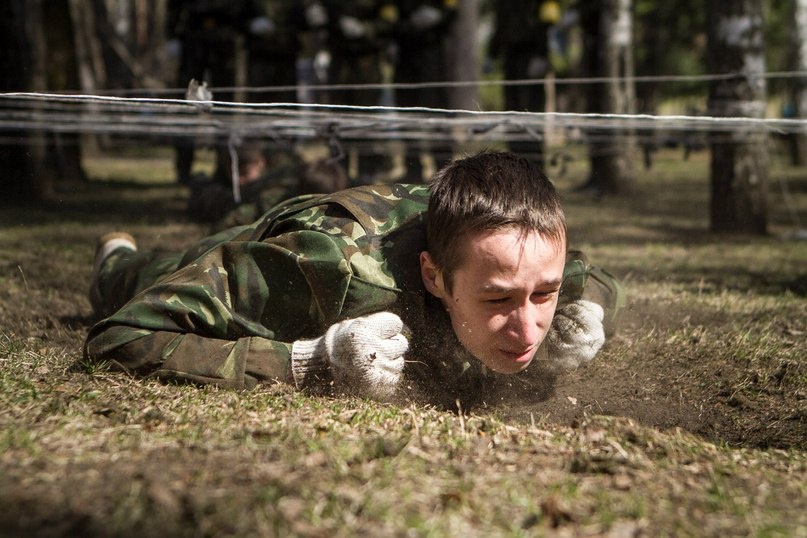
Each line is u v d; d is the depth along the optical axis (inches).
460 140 376.8
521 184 136.8
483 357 140.2
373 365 138.1
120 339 146.4
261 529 86.4
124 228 370.0
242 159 371.9
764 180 427.5
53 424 117.3
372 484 97.3
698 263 327.3
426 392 151.7
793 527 92.2
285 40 483.2
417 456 109.2
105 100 172.9
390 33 492.4
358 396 141.9
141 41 1347.2
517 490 99.0
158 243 319.9
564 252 138.4
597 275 183.0
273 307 150.3
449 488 98.3
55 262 292.5
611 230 422.6
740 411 154.6
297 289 148.2
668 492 101.4
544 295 138.1
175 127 346.0
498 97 1453.0
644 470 109.2
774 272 307.9
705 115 419.5
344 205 152.1
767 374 172.4
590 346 158.4
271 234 156.5
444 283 140.2
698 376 171.5
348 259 144.1
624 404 155.8
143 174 692.1
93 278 204.8
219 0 491.5
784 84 1195.9
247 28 484.7
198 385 144.1
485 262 133.4
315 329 150.8
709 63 418.0
